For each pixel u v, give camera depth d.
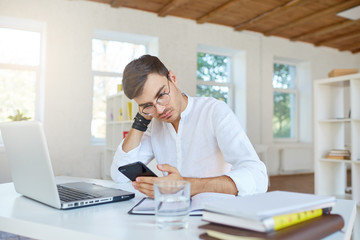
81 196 0.97
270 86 6.61
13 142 0.97
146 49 5.75
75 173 4.79
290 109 7.22
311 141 7.07
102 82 5.36
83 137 4.84
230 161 1.15
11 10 4.40
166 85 1.09
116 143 4.42
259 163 1.04
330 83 3.02
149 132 1.46
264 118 6.50
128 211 0.85
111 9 5.06
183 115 1.31
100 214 0.82
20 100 4.73
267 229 0.55
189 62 5.67
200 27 5.82
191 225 0.71
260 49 6.50
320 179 3.05
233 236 0.56
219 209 0.61
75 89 4.79
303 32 6.49
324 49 7.37
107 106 4.66
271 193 0.78
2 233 2.36
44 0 4.61
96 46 5.31
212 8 5.23
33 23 4.66
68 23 4.76
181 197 0.69
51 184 0.84
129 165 0.99
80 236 0.66
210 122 1.27
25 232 0.75
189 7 5.20
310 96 7.12
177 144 1.33
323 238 0.64
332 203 0.71
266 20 5.75
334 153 2.95
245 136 1.16
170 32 5.52
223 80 6.54
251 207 0.60
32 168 0.90
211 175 1.28
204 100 1.33
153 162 1.65
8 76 4.67
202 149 1.29
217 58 6.48
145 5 5.10
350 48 7.43
